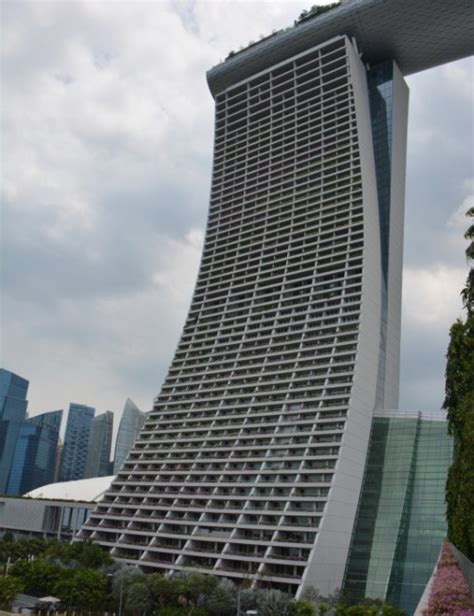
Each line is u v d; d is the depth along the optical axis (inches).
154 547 4613.7
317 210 5871.1
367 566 4119.1
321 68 6427.2
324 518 4062.5
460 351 2175.2
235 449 4879.4
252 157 6756.9
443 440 4611.2
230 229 6515.8
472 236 2127.2
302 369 5036.9
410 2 5777.6
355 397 4699.8
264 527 4212.6
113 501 5270.7
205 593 3649.1
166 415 5649.6
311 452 4552.2
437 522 4173.2
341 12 6205.7
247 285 5954.7
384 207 5831.7
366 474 4623.5
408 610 3777.1
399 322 5659.5
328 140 6166.3
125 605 3725.4
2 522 7170.3
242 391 5305.1
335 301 5334.6
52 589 4003.4
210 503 4650.6
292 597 3737.7
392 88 6284.5
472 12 5748.0
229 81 7377.0
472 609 1649.9
